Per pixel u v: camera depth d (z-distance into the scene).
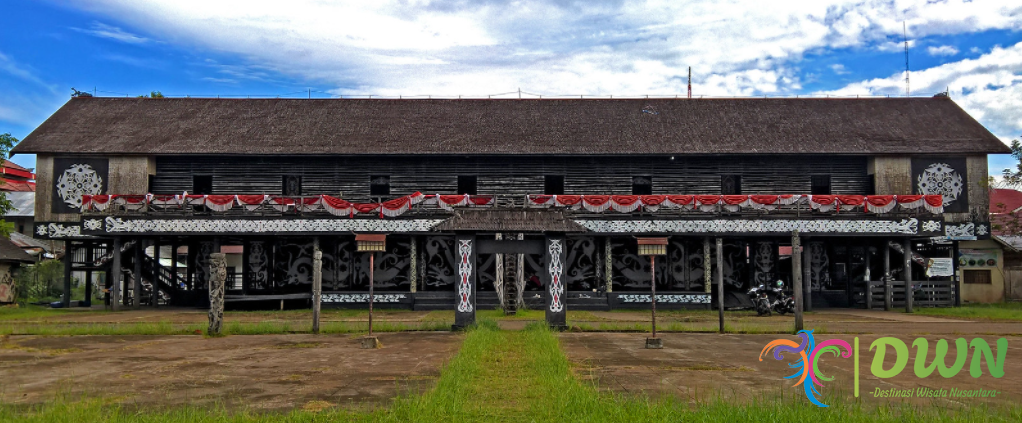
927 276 34.09
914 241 34.94
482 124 36.12
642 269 33.25
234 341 16.92
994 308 32.12
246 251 32.00
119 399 9.60
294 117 36.75
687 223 30.44
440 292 31.00
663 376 11.70
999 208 41.34
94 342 16.66
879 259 35.31
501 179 34.59
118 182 33.50
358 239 17.78
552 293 19.86
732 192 34.88
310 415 8.38
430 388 10.31
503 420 8.41
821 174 34.84
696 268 33.41
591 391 9.88
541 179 34.59
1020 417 8.45
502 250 19.97
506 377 11.41
